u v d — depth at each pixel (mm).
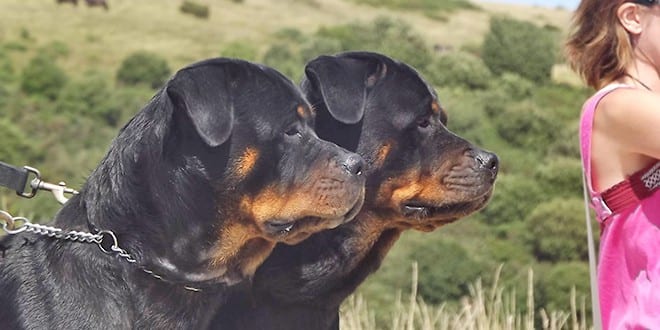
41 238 3836
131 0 58031
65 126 35531
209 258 3846
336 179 3832
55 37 51031
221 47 52844
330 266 4488
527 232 17141
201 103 3711
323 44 36281
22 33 50375
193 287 3834
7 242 3896
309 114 3980
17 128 33844
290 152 3881
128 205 3775
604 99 3688
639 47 3773
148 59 44438
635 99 3602
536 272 13438
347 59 4613
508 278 14336
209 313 3951
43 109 37562
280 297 4445
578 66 3938
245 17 58188
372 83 4660
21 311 3686
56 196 4047
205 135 3662
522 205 18812
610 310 3709
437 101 4750
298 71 33312
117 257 3736
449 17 59125
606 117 3680
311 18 58969
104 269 3721
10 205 14336
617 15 3768
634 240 3629
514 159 24062
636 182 3641
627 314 3641
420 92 4680
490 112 26656
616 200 3670
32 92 39594
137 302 3748
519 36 34031
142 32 53812
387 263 13867
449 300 13508
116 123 37781
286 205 3852
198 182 3799
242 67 3889
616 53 3783
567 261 16516
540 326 12266
